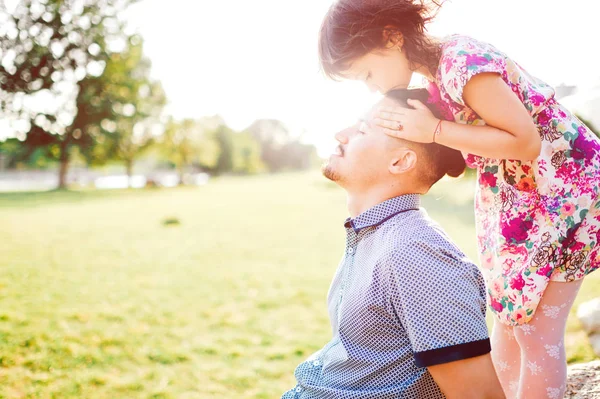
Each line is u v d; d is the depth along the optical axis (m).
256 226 12.29
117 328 4.31
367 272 1.16
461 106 1.44
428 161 1.27
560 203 1.52
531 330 1.57
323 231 11.44
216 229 11.55
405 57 1.48
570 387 1.84
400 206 1.23
